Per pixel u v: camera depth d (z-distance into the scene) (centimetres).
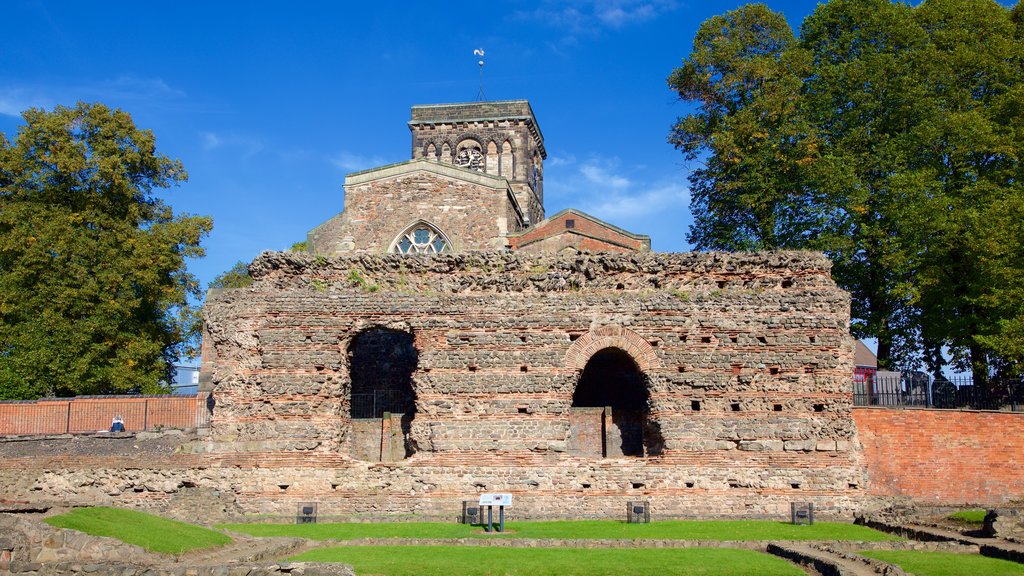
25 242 5028
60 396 4978
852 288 4991
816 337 3397
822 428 3341
